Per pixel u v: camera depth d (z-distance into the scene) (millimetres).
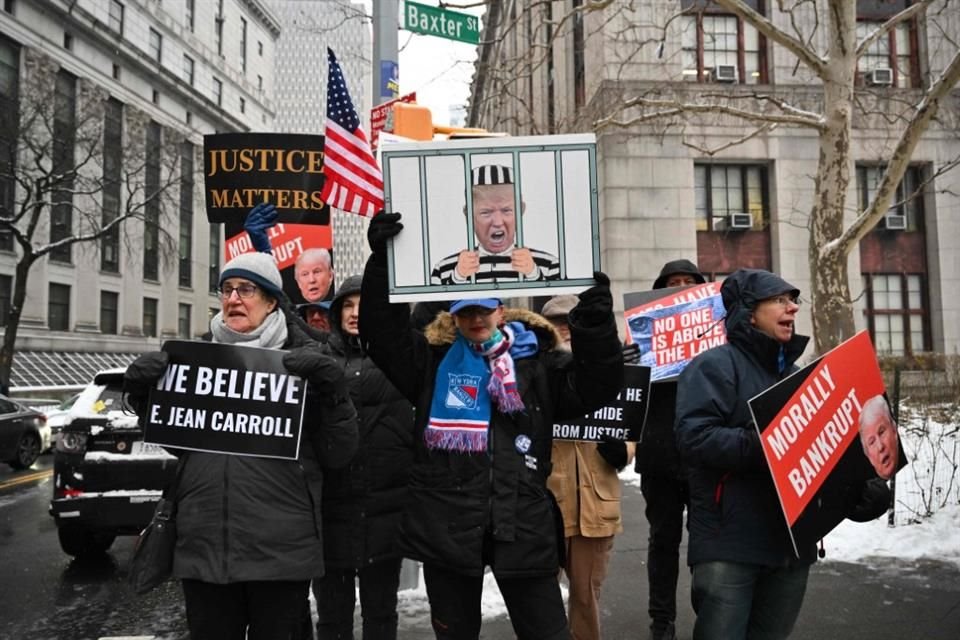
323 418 2994
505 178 2910
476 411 2797
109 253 44844
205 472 2873
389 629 3826
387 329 2893
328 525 3711
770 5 19531
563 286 2896
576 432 3822
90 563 6797
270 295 3217
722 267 19734
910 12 9008
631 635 4664
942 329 20891
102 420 6152
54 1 39562
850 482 3098
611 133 18641
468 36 7492
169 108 52812
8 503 10570
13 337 26297
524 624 2822
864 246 21312
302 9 17781
